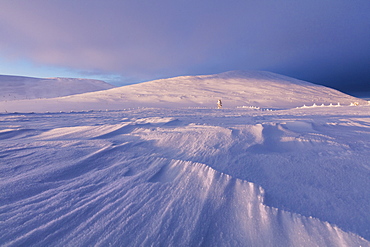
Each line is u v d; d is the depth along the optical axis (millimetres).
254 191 1486
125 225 1179
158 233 1117
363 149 2393
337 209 1257
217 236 1091
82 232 1121
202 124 4754
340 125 4219
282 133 3367
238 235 1090
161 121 5371
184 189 1580
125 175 1894
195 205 1363
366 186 1531
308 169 1883
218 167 1989
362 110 9711
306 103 36625
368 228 1079
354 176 1702
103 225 1179
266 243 1027
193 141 3047
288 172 1835
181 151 2609
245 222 1186
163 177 1850
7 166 2016
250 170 1905
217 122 5305
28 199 1421
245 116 7777
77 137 3564
